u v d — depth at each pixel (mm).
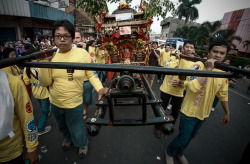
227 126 3291
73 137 2035
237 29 23609
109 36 3623
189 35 27328
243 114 4016
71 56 1739
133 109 3730
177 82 1764
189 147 2523
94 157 2219
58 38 1555
